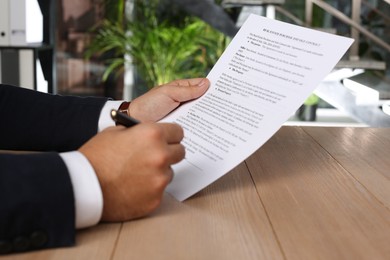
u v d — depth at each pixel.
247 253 0.41
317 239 0.44
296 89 0.57
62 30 4.05
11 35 2.46
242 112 0.60
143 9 4.10
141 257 0.40
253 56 0.65
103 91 4.18
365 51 4.14
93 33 4.08
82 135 0.74
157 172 0.46
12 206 0.40
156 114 0.73
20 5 2.46
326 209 0.51
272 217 0.49
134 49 4.04
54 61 2.78
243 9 4.07
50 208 0.41
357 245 0.43
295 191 0.57
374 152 0.75
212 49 4.16
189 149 0.60
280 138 0.83
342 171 0.65
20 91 0.78
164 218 0.48
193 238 0.44
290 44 0.62
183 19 4.15
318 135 0.86
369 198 0.55
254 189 0.58
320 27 4.19
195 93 0.69
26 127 0.75
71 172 0.44
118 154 0.46
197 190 0.54
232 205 0.52
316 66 0.57
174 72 4.12
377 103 3.81
